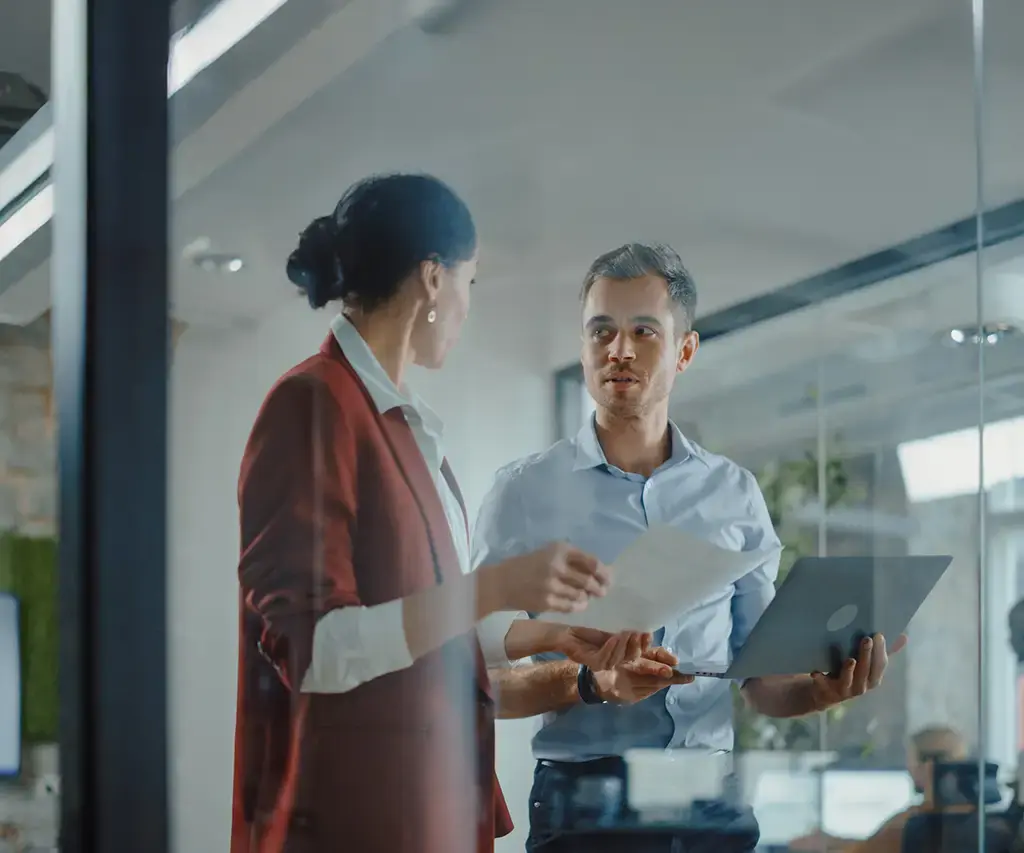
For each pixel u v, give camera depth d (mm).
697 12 1525
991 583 1649
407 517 1360
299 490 1304
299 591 1299
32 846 1301
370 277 1358
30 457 1344
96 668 1005
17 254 1344
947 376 1652
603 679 1437
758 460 1560
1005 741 1617
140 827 1009
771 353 1566
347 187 1354
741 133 1555
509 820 1415
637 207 1520
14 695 1328
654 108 1515
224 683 1271
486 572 1408
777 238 1576
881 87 1612
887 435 1616
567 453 1459
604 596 1422
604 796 1438
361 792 1322
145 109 1054
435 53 1402
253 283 1303
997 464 1683
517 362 1449
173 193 1221
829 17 1585
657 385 1510
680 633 1458
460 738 1377
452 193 1415
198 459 1271
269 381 1310
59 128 1044
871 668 1500
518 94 1445
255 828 1274
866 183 1609
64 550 1020
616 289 1490
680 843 1473
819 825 1507
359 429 1341
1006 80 1659
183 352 1274
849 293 1606
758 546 1545
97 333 1023
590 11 1483
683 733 1468
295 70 1309
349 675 1320
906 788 1579
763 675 1460
